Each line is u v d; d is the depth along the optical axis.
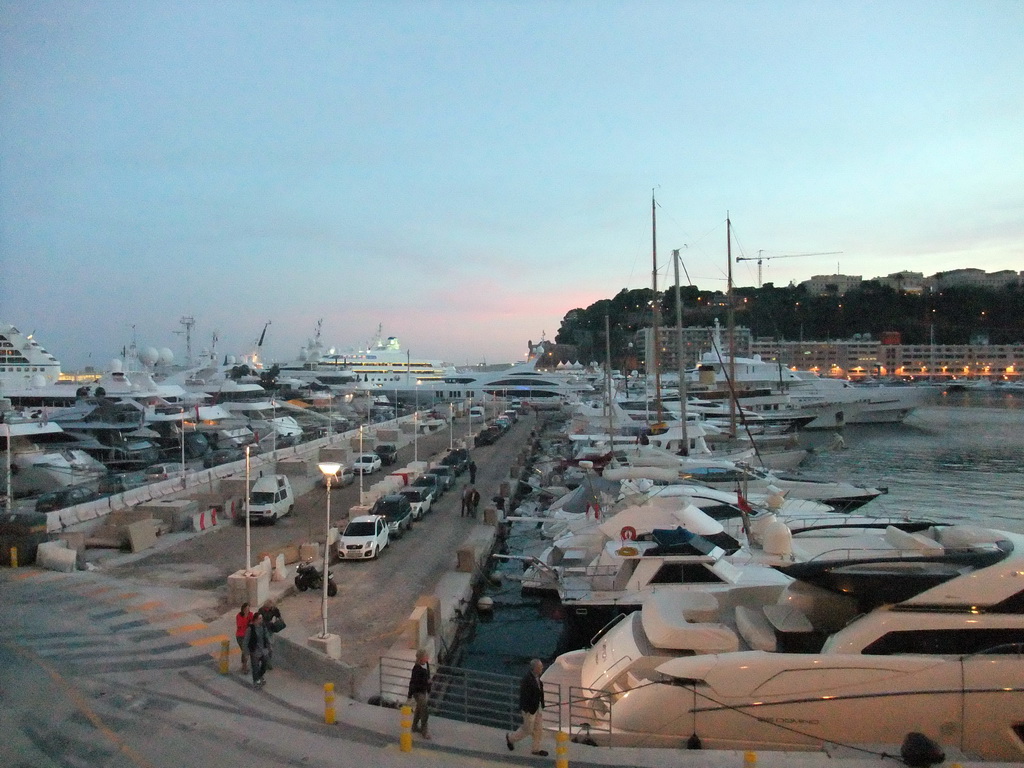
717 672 10.92
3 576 20.27
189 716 11.04
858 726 10.35
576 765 9.34
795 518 25.23
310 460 43.19
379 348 143.50
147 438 46.12
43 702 11.55
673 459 33.53
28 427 39.41
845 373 196.62
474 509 31.27
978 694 10.16
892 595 11.27
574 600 17.78
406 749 9.81
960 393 166.38
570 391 105.62
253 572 18.19
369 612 18.33
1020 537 12.92
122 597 18.25
